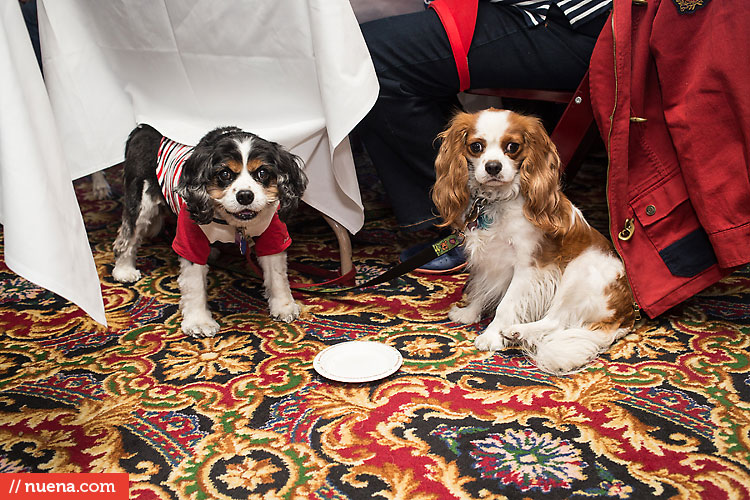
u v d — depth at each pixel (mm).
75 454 1743
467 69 2564
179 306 2549
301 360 2209
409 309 2580
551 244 2287
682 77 2143
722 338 2250
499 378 2070
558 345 2100
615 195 2270
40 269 1618
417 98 2701
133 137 2746
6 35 1595
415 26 2555
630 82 2168
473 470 1638
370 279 2852
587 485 1572
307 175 2609
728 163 2098
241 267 2982
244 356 2244
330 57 2188
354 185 2615
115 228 3475
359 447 1742
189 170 2191
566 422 1821
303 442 1770
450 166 2318
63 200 1696
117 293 2758
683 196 2234
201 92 2604
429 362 2180
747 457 1650
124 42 2664
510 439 1755
